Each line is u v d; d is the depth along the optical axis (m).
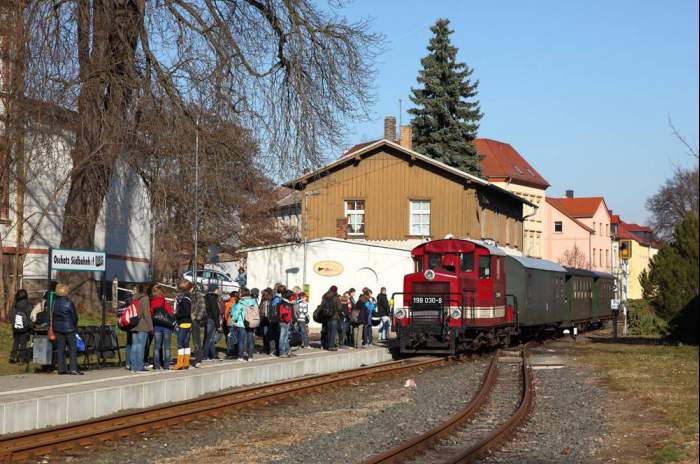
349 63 29.98
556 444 13.09
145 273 46.62
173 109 27.80
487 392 19.16
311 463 11.80
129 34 27.39
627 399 18.11
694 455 11.88
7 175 28.50
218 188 30.02
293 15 29.80
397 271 43.22
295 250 44.28
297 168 29.84
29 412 14.16
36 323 19.50
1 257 29.56
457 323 28.62
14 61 26.50
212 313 23.55
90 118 26.36
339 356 26.06
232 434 14.36
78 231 29.59
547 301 38.91
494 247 32.09
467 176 48.38
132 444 13.19
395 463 11.46
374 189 50.12
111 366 21.19
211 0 29.41
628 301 46.75
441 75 72.19
